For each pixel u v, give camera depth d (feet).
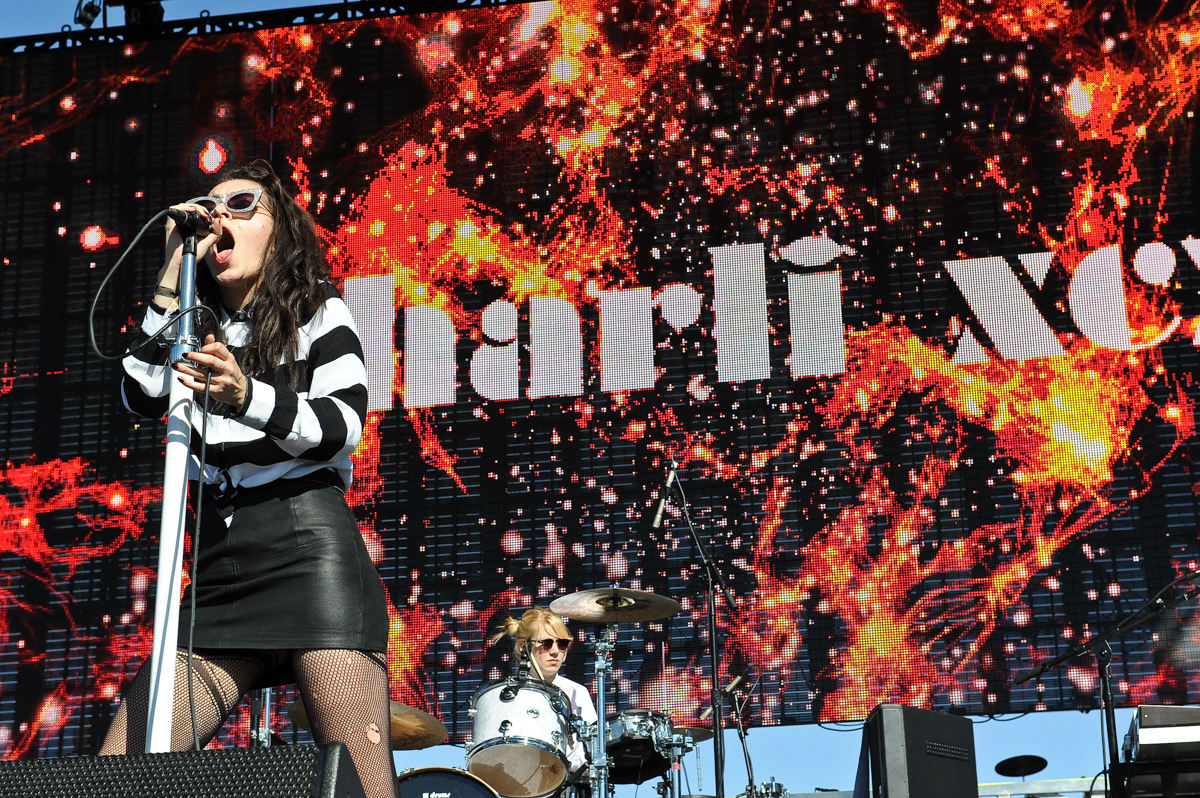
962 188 18.19
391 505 17.83
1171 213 17.66
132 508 18.02
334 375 5.54
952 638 16.33
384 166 19.42
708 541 17.13
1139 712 11.14
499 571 17.38
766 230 18.38
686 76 19.22
